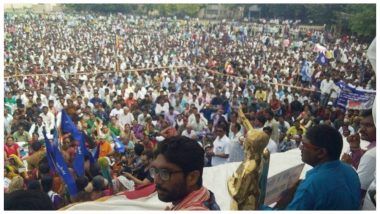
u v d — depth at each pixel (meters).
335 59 19.38
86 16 21.89
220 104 14.62
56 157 5.89
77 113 12.26
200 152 2.26
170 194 2.24
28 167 7.70
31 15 20.69
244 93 16.08
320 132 3.10
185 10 22.53
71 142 7.01
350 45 19.84
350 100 13.80
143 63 19.94
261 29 22.11
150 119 12.07
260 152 2.73
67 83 15.67
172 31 22.22
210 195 2.29
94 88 15.21
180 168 2.21
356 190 3.10
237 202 2.71
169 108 13.78
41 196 2.67
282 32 21.69
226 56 21.08
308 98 15.71
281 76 18.12
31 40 19.92
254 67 19.27
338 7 20.39
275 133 9.52
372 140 4.38
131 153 9.54
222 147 9.38
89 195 5.38
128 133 11.02
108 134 11.18
